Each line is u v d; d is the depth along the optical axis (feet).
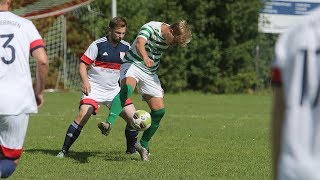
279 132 23.00
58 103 171.12
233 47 234.79
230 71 237.86
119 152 76.59
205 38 233.14
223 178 58.34
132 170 61.77
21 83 40.16
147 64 62.08
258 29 234.79
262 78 242.58
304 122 22.25
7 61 39.93
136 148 69.41
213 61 234.99
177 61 230.48
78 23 221.05
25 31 40.47
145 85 67.41
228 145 85.05
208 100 199.11
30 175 58.44
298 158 22.12
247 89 240.53
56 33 215.10
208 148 81.20
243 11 231.91
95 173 59.77
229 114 146.30
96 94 71.51
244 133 102.47
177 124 117.50
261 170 63.31
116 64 71.31
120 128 108.47
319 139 22.12
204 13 230.27
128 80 65.87
